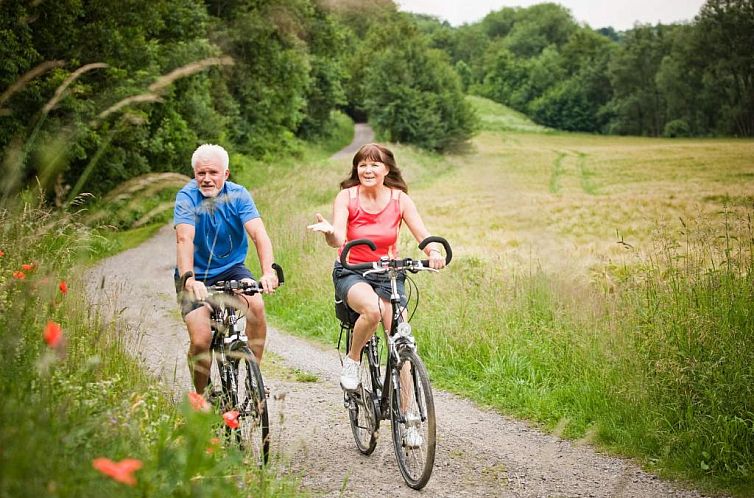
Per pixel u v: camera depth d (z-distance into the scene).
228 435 4.08
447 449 5.52
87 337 4.53
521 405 6.64
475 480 4.89
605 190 34.75
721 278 6.54
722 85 85.38
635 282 7.76
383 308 4.69
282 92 44.50
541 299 8.83
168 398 4.31
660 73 92.00
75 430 2.68
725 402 5.40
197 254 4.79
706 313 6.15
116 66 18.11
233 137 39.44
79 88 15.03
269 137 44.22
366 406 5.00
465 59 149.12
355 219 4.95
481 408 6.70
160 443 2.79
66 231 4.99
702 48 85.75
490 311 8.47
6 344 2.95
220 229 4.75
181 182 3.64
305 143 57.34
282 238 13.34
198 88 29.23
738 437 5.13
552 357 7.24
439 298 9.40
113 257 15.40
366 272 4.64
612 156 57.41
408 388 4.62
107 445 2.90
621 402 5.95
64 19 16.09
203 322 4.59
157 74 20.14
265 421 4.16
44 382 2.95
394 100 60.94
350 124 80.62
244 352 4.43
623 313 7.08
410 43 62.44
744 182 36.72
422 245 4.58
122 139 19.20
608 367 6.39
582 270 10.61
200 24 26.16
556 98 120.06
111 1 18.03
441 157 53.22
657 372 5.81
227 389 4.50
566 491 4.75
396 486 4.68
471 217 24.33
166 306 10.25
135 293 10.99
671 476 5.02
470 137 61.78
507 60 134.62
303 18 43.91
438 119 59.47
